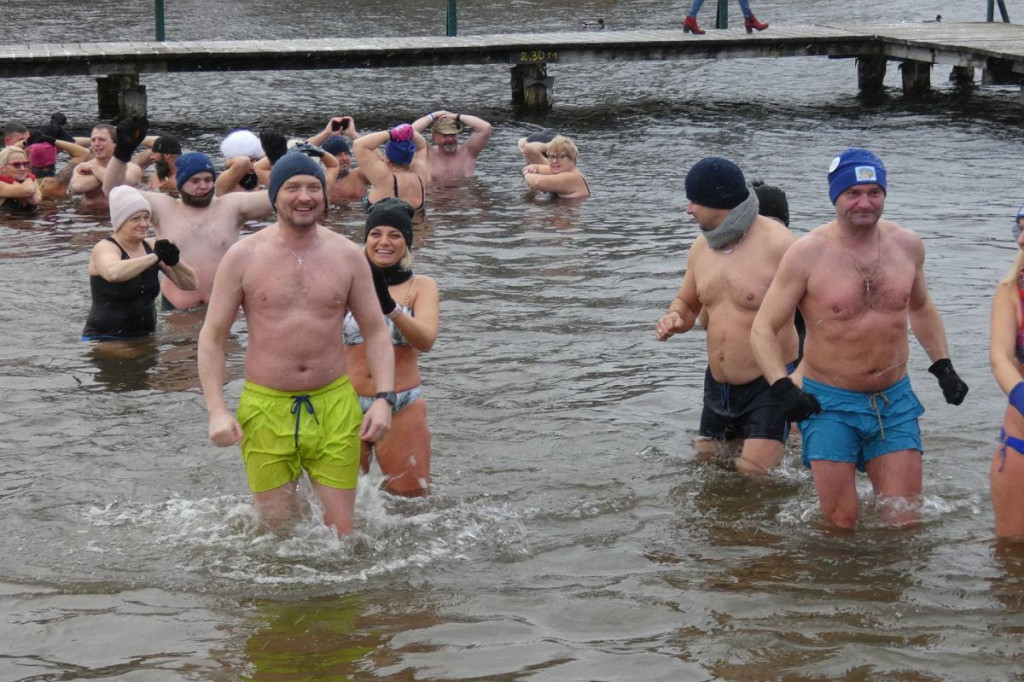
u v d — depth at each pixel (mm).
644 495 6426
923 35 22812
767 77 24672
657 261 11375
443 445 7094
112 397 7938
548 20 29609
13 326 9492
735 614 5098
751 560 5637
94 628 5047
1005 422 5758
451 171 15750
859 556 5656
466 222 13156
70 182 15055
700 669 4637
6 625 5074
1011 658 4691
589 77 25094
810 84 23922
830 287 5824
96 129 14234
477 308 9930
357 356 6281
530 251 11844
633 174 15781
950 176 15062
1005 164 15805
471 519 6125
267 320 5695
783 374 5828
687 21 23297
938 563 5555
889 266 5828
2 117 21125
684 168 16109
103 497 6395
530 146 15039
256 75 25344
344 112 21516
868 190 5676
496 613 5145
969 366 8266
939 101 21875
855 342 5852
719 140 18219
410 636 4949
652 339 9109
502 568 5598
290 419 5738
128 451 7031
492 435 7258
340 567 5590
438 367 8484
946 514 6074
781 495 6406
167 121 20562
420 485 6391
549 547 5809
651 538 5910
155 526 6023
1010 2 30891
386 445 6352
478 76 25344
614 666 4676
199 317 9805
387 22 29750
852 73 24969
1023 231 5410
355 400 5898
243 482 6586
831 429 5922
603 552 5754
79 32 28219
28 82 24625
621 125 19922
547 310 9867
